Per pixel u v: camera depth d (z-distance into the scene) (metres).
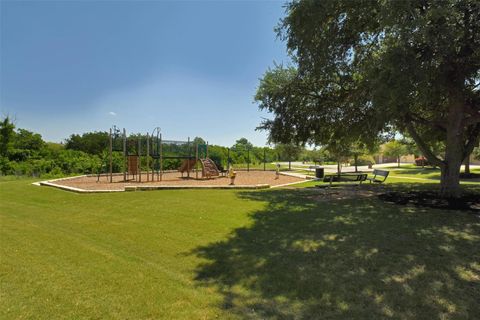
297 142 14.53
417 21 6.38
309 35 8.98
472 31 7.09
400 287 3.34
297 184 15.15
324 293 3.24
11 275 3.80
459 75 7.90
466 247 4.58
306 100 12.65
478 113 8.91
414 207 7.70
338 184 14.13
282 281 3.55
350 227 5.85
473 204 7.92
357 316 2.79
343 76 10.72
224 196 10.16
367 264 4.00
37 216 7.40
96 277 3.73
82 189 11.73
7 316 2.85
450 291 3.23
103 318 2.82
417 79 6.89
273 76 13.88
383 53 7.57
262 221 6.51
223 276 3.73
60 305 3.05
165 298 3.18
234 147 41.97
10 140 21.75
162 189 12.12
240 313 2.88
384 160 58.72
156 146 18.84
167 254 4.57
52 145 30.73
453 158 9.20
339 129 13.13
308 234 5.45
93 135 32.97
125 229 6.06
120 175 20.53
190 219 6.82
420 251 4.44
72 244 5.11
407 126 9.94
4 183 14.46
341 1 8.55
